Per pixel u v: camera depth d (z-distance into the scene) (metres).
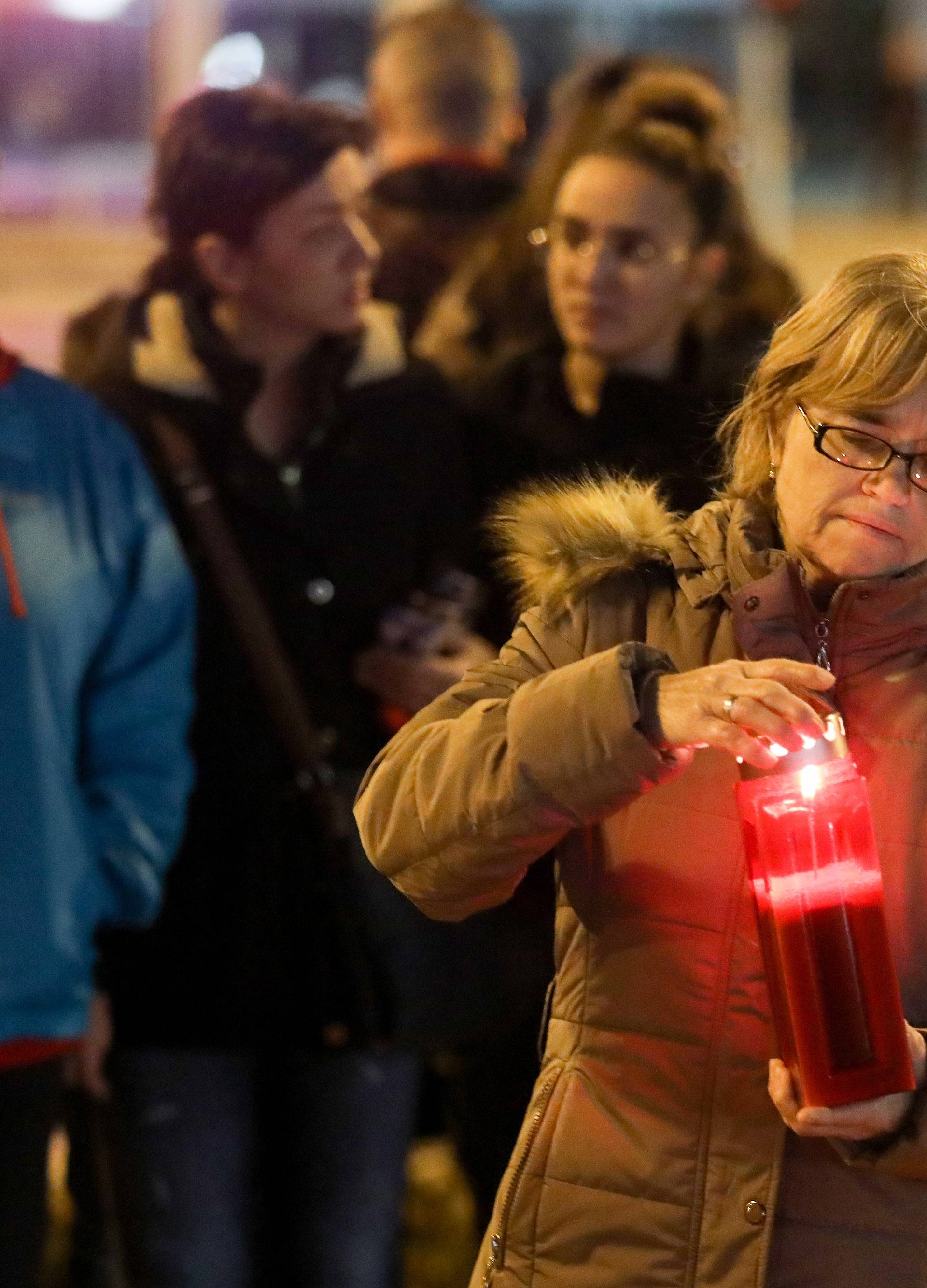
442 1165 13.55
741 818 5.80
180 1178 9.32
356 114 10.09
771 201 32.78
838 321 5.85
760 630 6.04
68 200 27.67
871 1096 5.64
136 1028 9.52
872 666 5.99
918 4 35.12
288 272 9.79
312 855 9.52
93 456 8.88
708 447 9.84
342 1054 9.50
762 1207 5.95
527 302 11.27
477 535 10.42
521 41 29.38
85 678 8.94
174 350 9.91
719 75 31.56
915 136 35.50
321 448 10.03
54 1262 11.94
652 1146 6.07
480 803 5.89
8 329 23.89
